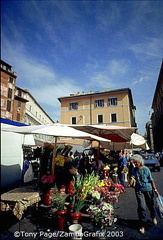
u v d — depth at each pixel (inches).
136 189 140.2
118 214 168.1
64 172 173.9
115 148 430.0
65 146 228.2
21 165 271.0
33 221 146.9
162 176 429.4
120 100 1117.1
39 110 1151.0
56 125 175.5
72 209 134.5
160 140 1685.5
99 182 170.4
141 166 143.6
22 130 143.8
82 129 308.2
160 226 140.2
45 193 148.6
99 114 1147.9
